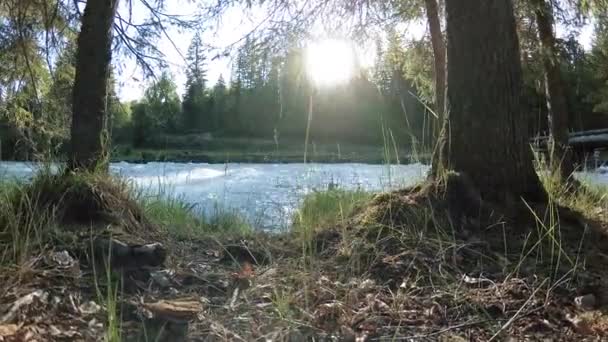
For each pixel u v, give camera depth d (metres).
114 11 4.58
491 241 3.81
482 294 3.14
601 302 3.01
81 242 3.52
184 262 3.61
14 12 5.62
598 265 3.49
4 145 5.97
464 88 4.29
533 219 4.03
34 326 2.49
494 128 4.23
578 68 7.79
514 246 3.76
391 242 3.76
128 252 3.42
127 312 2.75
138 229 4.14
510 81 4.28
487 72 4.25
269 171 15.02
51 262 3.22
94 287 3.03
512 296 3.10
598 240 3.87
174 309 2.75
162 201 5.88
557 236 3.86
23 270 3.00
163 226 4.64
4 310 2.58
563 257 3.58
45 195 3.92
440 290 3.19
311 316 2.81
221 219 6.02
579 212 4.38
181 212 5.70
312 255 3.64
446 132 4.38
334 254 3.76
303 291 3.10
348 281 3.32
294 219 5.25
